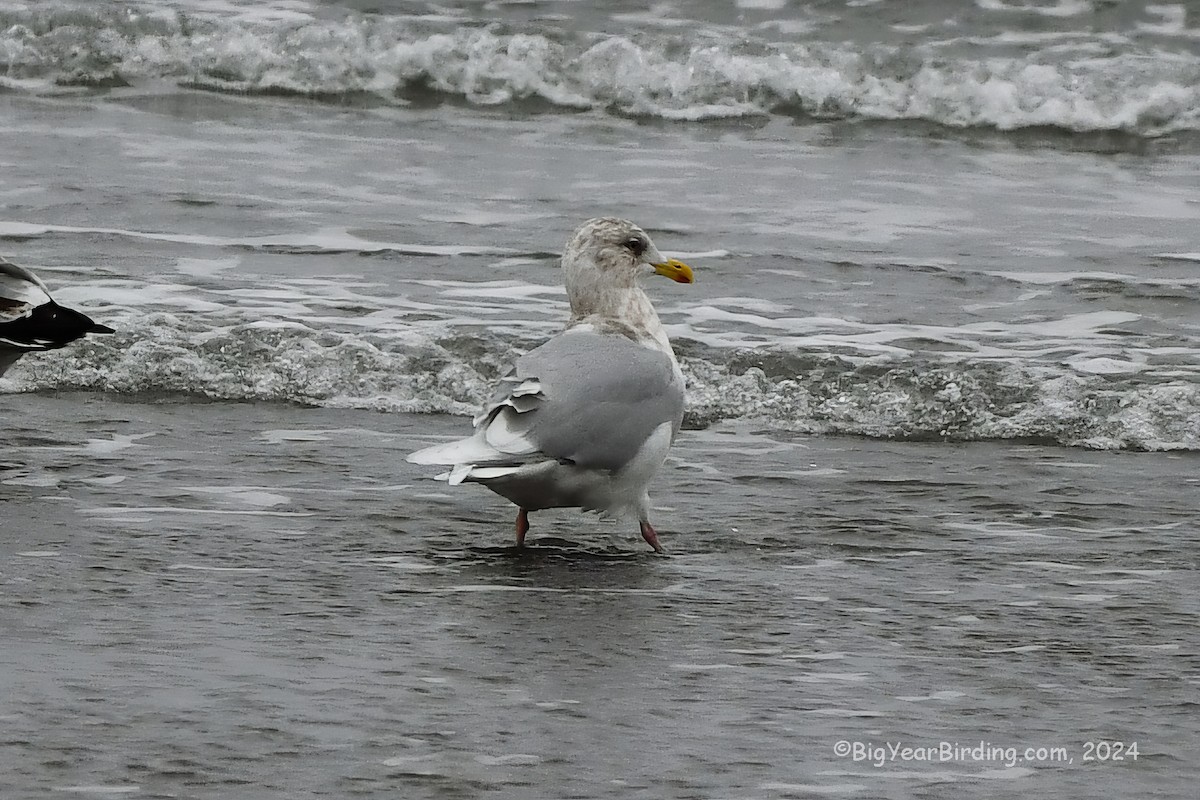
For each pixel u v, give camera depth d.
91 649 8.86
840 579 10.49
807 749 7.78
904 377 14.62
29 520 11.23
